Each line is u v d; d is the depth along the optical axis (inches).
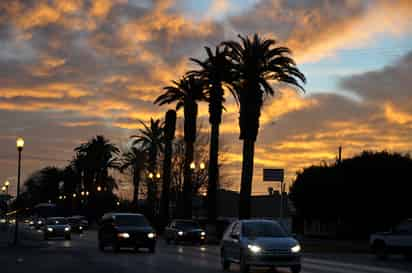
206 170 3535.9
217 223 2377.0
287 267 986.7
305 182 2482.8
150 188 3464.6
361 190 2255.2
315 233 2741.1
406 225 1380.4
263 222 1013.8
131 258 1261.1
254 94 2094.0
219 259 1267.2
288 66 2133.4
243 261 946.7
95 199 4402.1
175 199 3553.2
